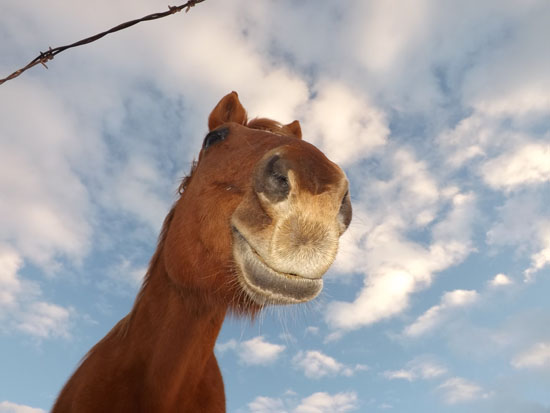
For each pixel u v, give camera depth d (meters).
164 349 0.60
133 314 0.67
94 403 0.59
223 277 0.54
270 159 0.50
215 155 0.61
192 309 0.60
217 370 0.73
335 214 0.48
